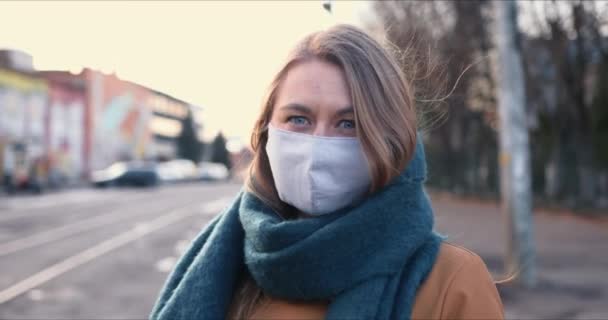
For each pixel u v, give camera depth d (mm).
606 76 21672
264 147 1690
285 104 1503
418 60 1737
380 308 1320
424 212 1429
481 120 29703
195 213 23266
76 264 11047
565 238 14266
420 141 1539
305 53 1514
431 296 1353
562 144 23719
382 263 1339
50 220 19547
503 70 9000
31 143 45375
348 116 1456
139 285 9195
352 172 1448
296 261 1360
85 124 58625
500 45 9023
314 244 1342
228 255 1690
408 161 1421
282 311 1487
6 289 8719
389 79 1434
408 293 1333
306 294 1393
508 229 8859
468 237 14164
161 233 16391
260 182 1677
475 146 32531
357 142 1443
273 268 1409
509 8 8953
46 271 10258
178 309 1651
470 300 1341
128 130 74125
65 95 52938
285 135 1487
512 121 8930
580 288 8406
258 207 1637
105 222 19219
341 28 1515
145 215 22156
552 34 19547
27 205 26516
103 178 47438
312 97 1467
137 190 45062
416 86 1724
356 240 1344
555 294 8078
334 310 1339
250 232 1517
